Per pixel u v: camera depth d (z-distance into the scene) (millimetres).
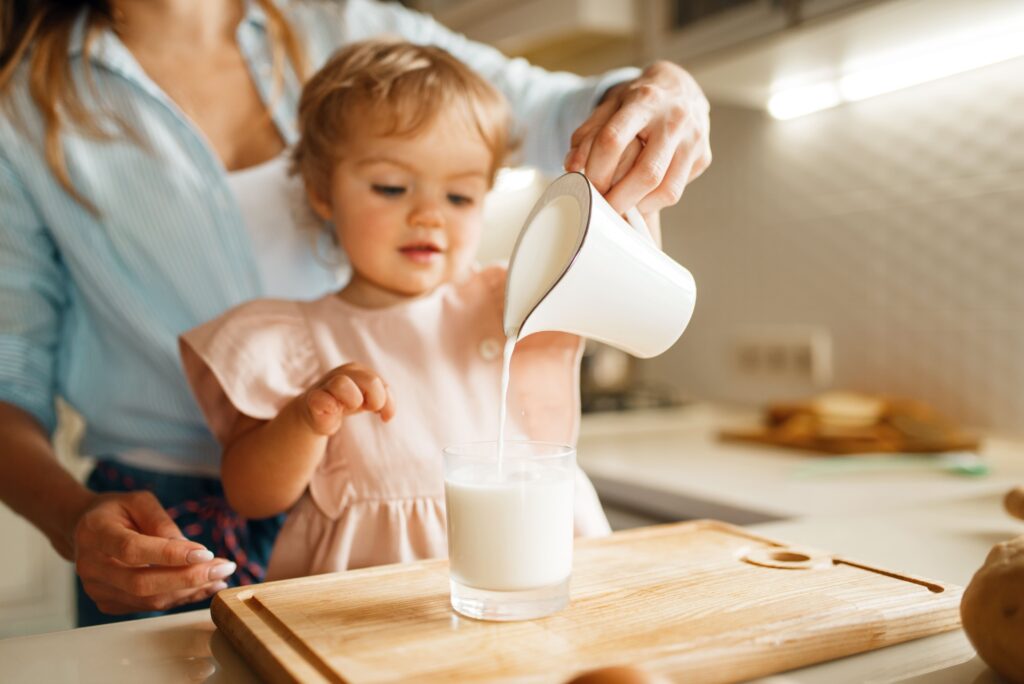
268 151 1110
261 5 1120
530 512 614
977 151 1621
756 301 2129
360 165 948
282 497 849
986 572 557
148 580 694
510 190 2672
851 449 1583
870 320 1854
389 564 814
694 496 1354
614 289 692
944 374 1720
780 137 2023
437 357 956
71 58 1002
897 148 1767
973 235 1643
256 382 890
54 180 984
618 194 749
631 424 2080
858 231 1862
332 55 1110
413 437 905
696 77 1772
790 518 1195
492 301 1000
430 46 1071
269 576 874
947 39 1474
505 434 936
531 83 1241
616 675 438
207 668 594
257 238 1063
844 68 1691
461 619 619
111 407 1043
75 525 807
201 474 1027
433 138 942
